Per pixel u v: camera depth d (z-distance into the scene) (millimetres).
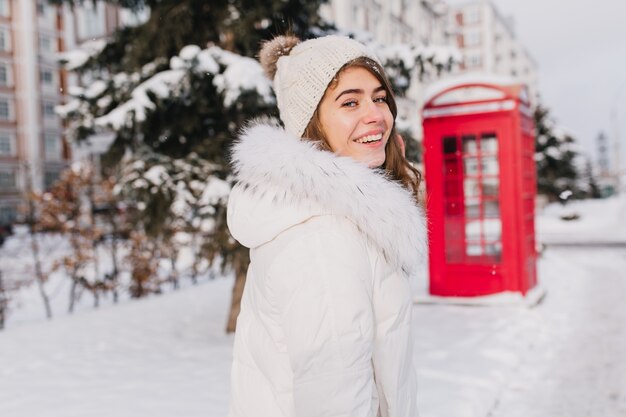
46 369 4734
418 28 41000
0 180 45094
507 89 6473
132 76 5426
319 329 1005
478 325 5660
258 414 1185
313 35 5945
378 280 1125
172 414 3432
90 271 10930
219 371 4383
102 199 8906
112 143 5824
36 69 47781
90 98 5465
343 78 1252
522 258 6617
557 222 24812
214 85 5188
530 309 6422
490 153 6734
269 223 1097
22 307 9055
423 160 7156
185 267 11250
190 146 5949
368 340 1034
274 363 1143
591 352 4969
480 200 6836
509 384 4156
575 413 3674
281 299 1058
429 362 4375
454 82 6680
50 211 8906
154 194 5273
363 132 1251
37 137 47750
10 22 46844
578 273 9883
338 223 1083
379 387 1188
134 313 7418
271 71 1485
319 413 1003
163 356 5051
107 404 3689
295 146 1135
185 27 5648
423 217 1298
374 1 33469
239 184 1216
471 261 6973
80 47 6359
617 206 32906
